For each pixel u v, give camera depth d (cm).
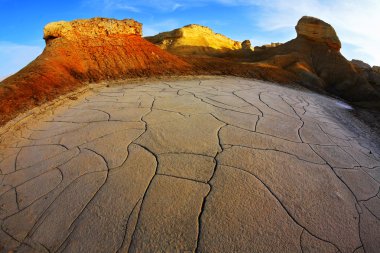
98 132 456
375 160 459
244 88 844
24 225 284
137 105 591
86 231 266
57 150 414
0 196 330
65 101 664
